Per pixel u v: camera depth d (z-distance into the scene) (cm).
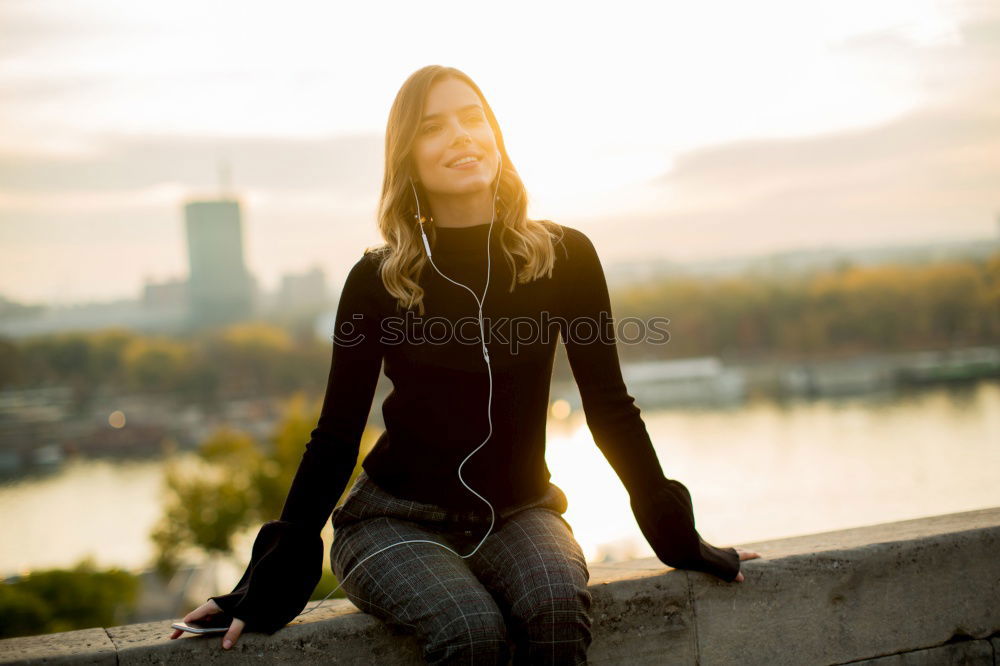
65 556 5062
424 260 214
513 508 212
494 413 207
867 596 240
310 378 13362
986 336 11162
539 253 212
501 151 225
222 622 202
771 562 235
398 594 194
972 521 257
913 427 6788
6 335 17688
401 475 211
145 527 5781
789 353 11938
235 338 14100
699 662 230
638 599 225
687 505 223
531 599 192
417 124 217
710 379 10325
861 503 4228
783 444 6581
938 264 12188
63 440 10600
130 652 196
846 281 12494
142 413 11869
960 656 246
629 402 224
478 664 184
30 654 194
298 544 203
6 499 7338
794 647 236
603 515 3128
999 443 5434
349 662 207
